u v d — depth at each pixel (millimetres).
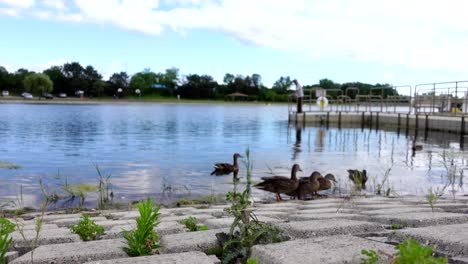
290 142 23609
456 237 3189
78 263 3180
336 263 2619
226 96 156625
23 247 3943
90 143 21266
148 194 10086
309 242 3129
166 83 156125
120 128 31109
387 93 48000
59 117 43281
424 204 6844
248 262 2627
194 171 13484
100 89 136750
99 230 4543
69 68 148500
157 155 17219
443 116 31203
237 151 19172
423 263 1938
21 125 32281
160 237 3902
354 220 4434
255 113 65875
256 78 161750
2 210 8336
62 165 14328
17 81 126000
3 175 12305
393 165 15516
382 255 2721
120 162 15203
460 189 10984
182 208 7934
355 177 10555
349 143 23500
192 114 57812
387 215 4691
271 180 9805
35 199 9391
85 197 9672
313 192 10352
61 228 5129
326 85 113188
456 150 20297
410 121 35250
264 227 3547
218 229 4188
